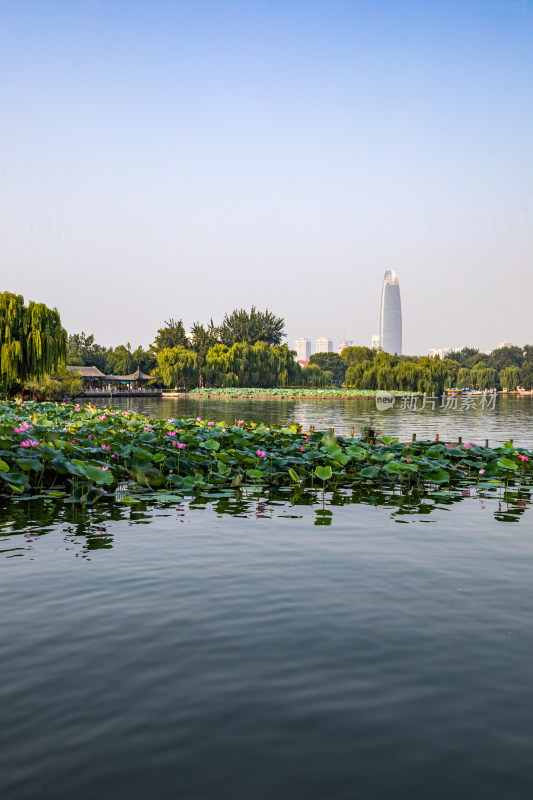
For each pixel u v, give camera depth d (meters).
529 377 148.38
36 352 38.56
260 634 4.59
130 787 2.87
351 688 3.79
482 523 8.41
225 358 92.56
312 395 80.56
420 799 2.79
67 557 6.52
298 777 2.95
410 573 6.09
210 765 3.04
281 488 11.25
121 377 87.25
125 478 11.60
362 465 12.82
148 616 4.91
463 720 3.46
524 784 2.91
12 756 3.10
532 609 5.14
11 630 4.62
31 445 10.06
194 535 7.53
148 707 3.56
